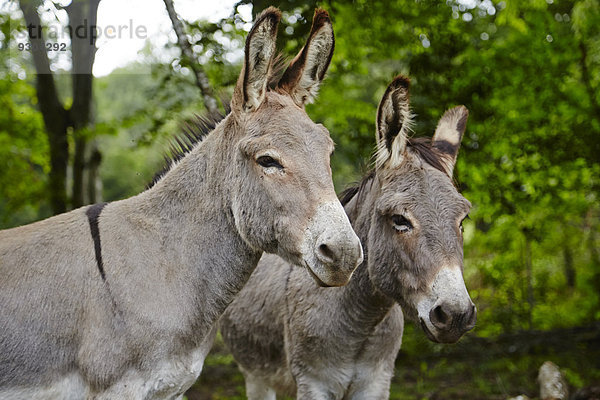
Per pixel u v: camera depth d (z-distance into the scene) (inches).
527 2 306.5
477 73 303.1
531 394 266.2
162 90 278.1
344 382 143.0
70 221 109.9
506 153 313.9
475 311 117.0
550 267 393.7
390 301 135.1
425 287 118.3
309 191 95.3
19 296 102.4
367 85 391.9
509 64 307.1
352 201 148.3
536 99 307.9
